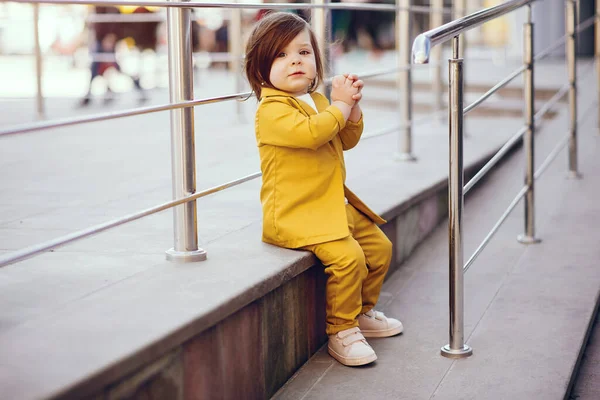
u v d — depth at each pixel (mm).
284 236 2164
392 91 7148
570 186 3885
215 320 1683
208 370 1706
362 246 2312
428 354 2215
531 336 2305
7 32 10828
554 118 5562
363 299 2363
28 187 3156
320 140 2057
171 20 1983
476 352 2209
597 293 2621
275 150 2146
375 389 2014
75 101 6648
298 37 2123
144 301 1724
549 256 2979
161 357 1535
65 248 2230
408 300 2654
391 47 11266
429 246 3184
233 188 3102
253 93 2230
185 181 2035
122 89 7875
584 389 2143
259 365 1938
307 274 2211
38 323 1587
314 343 2277
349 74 2104
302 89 2156
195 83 7750
